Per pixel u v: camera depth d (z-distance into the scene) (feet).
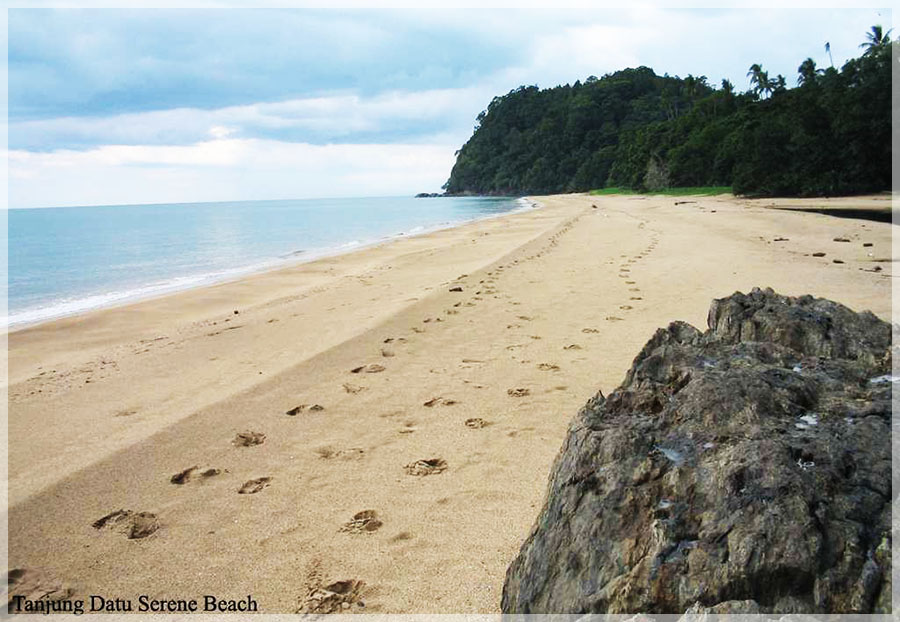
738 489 7.47
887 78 150.30
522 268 47.09
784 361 12.16
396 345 25.93
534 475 13.99
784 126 174.50
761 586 6.57
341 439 16.62
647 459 8.42
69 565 11.51
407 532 11.96
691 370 11.30
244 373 23.43
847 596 6.25
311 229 148.15
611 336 26.07
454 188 645.51
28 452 16.72
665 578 6.89
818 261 44.09
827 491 7.22
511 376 21.31
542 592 7.86
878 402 9.38
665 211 129.08
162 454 16.02
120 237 133.59
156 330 35.40
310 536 12.03
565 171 471.62
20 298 52.95
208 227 166.91
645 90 506.48
